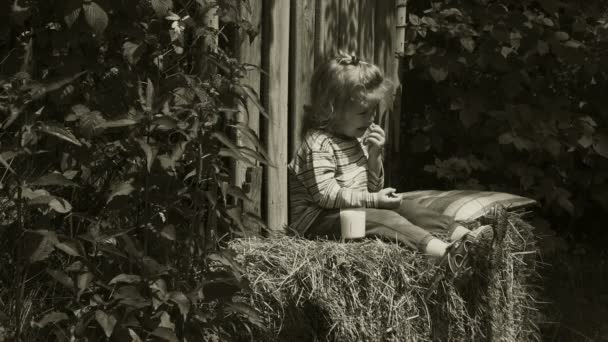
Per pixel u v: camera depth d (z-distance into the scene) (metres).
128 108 2.81
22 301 2.76
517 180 5.11
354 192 3.47
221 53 2.95
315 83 3.62
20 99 2.51
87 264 2.64
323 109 3.58
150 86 2.59
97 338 2.70
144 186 2.66
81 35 2.73
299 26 3.88
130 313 2.59
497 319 3.48
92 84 2.84
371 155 3.69
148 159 2.48
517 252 3.63
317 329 3.03
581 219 5.60
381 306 3.06
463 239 3.12
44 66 2.82
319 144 3.55
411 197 3.85
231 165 3.54
